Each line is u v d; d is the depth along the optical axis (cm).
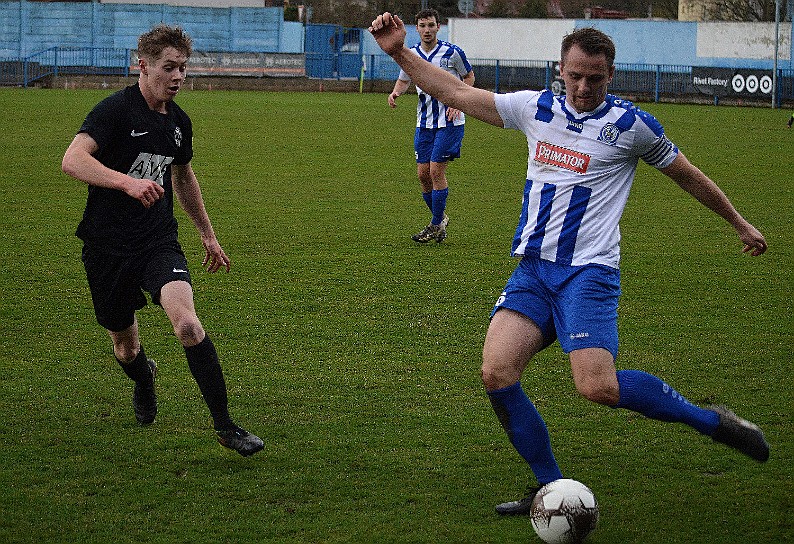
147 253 725
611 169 643
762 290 1283
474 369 949
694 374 940
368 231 1650
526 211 665
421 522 623
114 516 625
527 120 662
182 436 766
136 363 769
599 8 8619
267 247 1511
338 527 614
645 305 1203
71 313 1128
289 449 743
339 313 1148
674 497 668
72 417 805
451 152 1533
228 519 624
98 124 695
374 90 6247
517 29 6438
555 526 580
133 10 6550
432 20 1702
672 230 1703
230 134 3166
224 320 1111
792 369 955
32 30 6488
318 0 8581
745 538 608
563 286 638
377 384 900
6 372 915
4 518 619
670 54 6103
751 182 2280
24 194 1920
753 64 5900
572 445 762
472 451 745
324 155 2677
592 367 609
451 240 1594
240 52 6172
